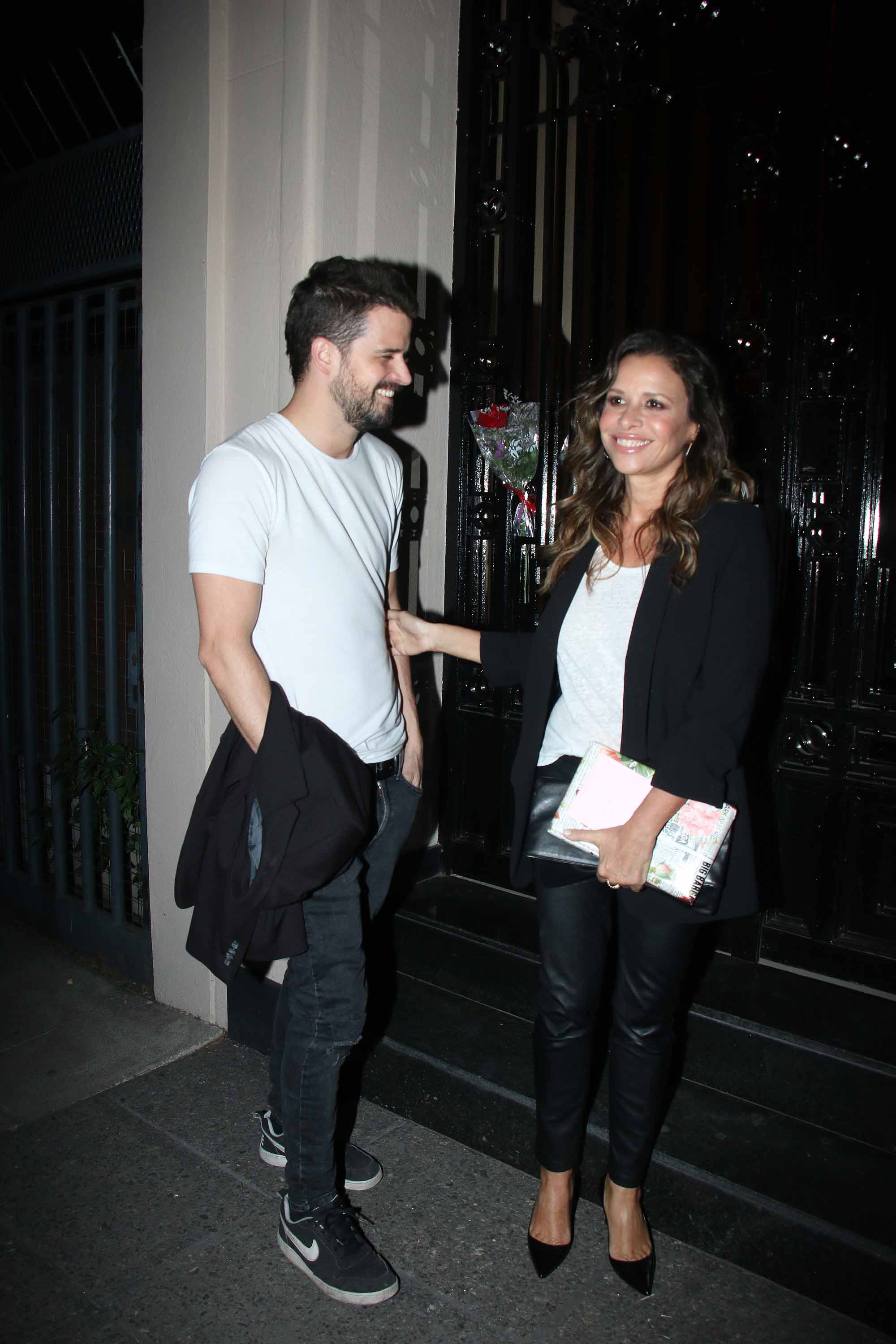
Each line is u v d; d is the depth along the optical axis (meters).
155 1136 2.54
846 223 2.48
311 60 2.53
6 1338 1.89
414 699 2.31
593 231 2.96
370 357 1.89
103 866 3.68
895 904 2.59
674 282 2.88
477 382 3.20
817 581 2.62
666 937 1.83
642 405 1.76
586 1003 1.94
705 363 1.79
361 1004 2.02
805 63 2.48
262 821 1.81
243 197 2.71
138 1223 2.22
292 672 1.91
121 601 3.50
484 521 3.25
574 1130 2.01
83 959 3.57
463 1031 2.66
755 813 2.74
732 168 2.62
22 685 3.79
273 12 2.61
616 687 1.84
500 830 3.32
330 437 1.97
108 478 3.33
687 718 1.72
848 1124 2.21
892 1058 2.32
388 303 1.88
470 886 3.37
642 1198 2.15
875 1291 1.89
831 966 2.68
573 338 3.04
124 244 3.16
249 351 2.74
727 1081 2.36
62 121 3.41
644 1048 1.91
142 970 3.34
